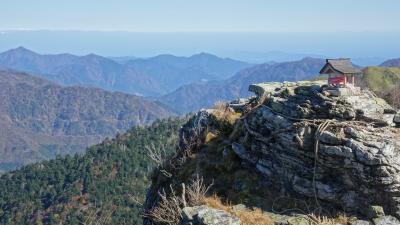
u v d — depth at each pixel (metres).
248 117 23.31
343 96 19.69
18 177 166.25
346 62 20.56
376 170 17.31
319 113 19.72
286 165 20.17
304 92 20.94
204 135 26.45
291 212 18.97
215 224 17.12
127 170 147.38
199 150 25.92
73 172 156.38
